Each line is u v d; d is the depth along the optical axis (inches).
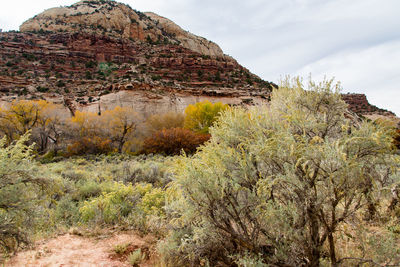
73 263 129.4
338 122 101.0
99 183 353.4
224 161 113.9
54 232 170.4
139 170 435.8
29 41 3373.5
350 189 82.9
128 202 220.4
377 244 93.0
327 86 103.7
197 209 108.1
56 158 958.4
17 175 133.9
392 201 129.0
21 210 131.6
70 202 236.4
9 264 125.4
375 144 80.4
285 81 121.2
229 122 130.0
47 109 1364.4
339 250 107.8
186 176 107.7
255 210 101.1
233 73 3799.2
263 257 99.0
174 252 122.1
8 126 1254.9
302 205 89.8
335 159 79.3
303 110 109.5
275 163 99.6
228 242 112.9
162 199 216.1
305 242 91.3
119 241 159.5
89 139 1223.5
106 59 3671.3
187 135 1083.9
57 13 4571.9
